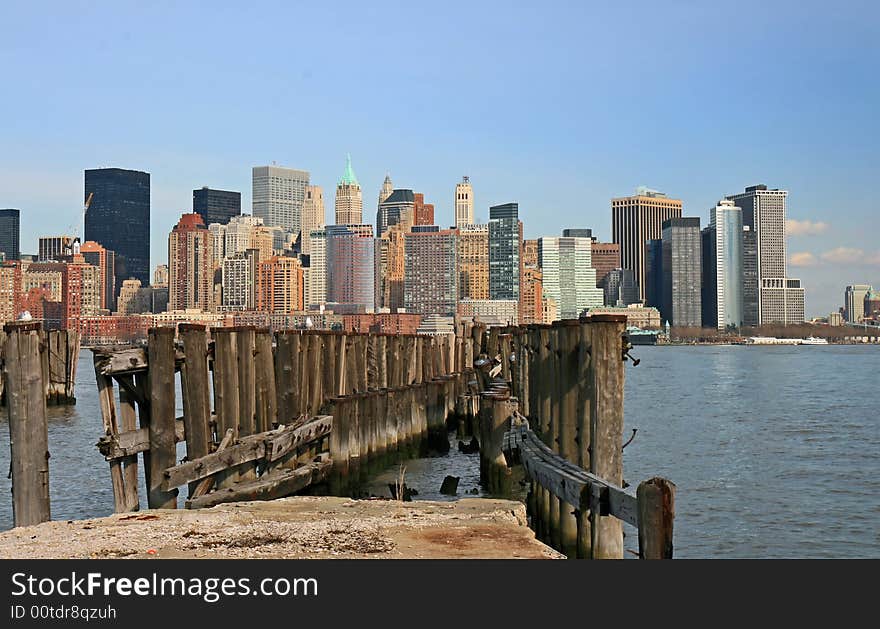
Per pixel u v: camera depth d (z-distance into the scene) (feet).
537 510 68.54
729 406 239.09
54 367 200.75
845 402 250.98
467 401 151.74
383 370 116.88
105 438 60.64
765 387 327.47
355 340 104.58
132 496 62.18
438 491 91.35
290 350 81.00
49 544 43.75
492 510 50.49
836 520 89.30
